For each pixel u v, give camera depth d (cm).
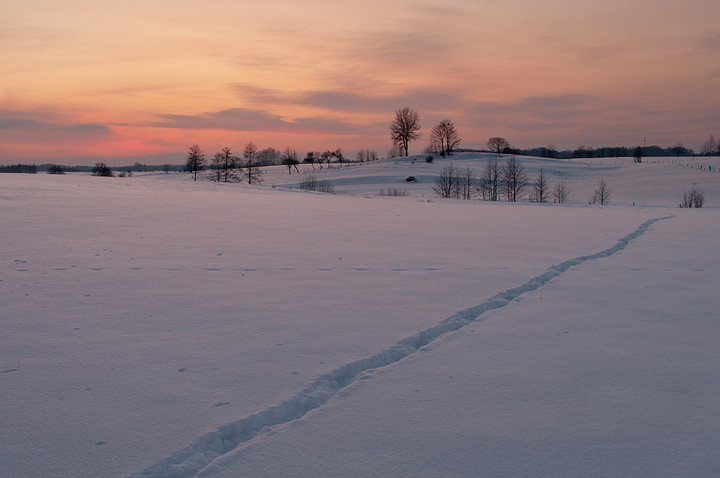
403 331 543
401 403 387
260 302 644
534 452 323
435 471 303
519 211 2064
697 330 555
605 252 1041
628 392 407
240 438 341
